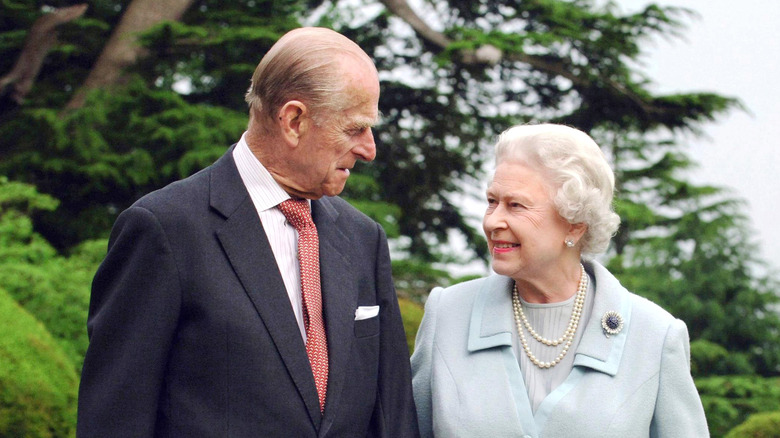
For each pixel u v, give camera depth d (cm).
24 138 1259
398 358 302
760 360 1092
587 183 286
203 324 261
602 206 287
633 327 293
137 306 260
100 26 1294
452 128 1482
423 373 316
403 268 1227
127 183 1218
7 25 1365
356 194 1309
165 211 264
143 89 1214
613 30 1370
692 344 1070
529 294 302
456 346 308
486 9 1453
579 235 292
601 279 300
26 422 538
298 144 271
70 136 1206
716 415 992
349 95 269
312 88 266
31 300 883
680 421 285
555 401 285
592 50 1390
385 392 296
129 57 1242
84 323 890
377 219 1236
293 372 266
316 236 287
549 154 284
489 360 299
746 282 1104
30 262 983
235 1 1337
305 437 266
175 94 1227
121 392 256
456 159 1493
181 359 263
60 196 1249
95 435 255
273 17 1329
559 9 1370
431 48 1444
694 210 1238
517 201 285
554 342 296
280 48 272
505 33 1316
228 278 266
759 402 1000
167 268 260
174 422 261
